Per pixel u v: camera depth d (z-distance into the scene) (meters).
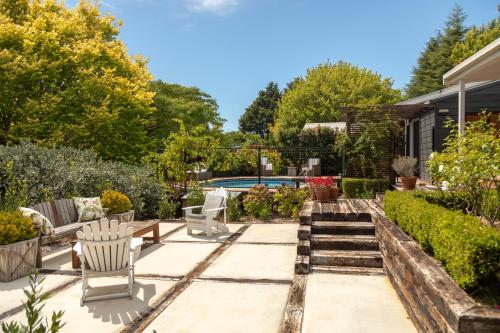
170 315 3.93
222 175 18.61
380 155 11.60
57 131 12.12
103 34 17.14
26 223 5.30
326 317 3.86
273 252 6.51
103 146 14.03
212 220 7.99
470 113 11.59
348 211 7.06
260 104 58.03
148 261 6.00
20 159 7.81
